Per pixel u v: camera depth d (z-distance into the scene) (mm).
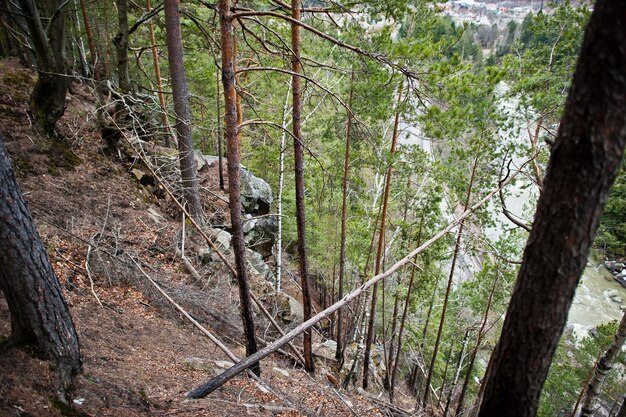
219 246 11078
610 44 1736
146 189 11516
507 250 11430
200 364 6418
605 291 24656
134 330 6668
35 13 7844
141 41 16453
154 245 9547
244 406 5469
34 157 9086
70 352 3941
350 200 16672
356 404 9008
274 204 19484
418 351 17656
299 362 9594
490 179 9992
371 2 7117
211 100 17297
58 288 3820
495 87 8984
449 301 17469
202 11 12469
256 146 18688
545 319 2254
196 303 8648
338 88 11117
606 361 6289
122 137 11625
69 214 8445
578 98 1898
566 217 2047
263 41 7387
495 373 2594
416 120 9031
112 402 4027
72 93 13594
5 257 3336
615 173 1951
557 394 16672
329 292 20047
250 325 6633
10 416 3043
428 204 10953
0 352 3500
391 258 14336
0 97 10086
